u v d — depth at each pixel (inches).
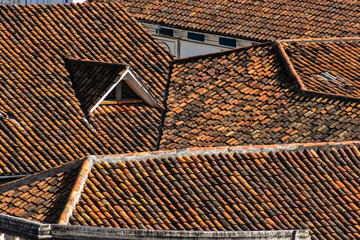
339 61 3796.8
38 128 3302.2
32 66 3587.6
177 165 2642.7
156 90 3661.4
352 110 3302.2
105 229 2185.0
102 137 3348.9
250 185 2625.5
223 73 3725.4
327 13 4594.0
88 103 3457.2
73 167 2603.3
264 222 2504.9
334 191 2669.8
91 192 2486.5
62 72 3599.9
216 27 4650.6
